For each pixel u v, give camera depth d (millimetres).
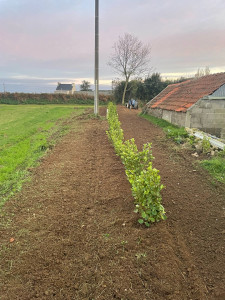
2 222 4094
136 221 4031
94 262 3152
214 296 2721
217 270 3088
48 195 5043
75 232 3781
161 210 3832
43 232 3773
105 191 5145
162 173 6195
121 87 39750
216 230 3883
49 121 18094
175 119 13633
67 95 47656
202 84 14539
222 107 11602
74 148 8750
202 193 5102
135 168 5047
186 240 3637
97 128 12875
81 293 2705
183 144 9078
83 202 4719
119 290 2734
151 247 3387
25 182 5812
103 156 7551
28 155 8383
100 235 3695
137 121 16688
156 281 2836
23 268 3047
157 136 10938
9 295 2662
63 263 3131
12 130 14039
